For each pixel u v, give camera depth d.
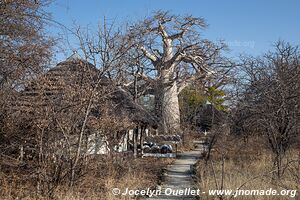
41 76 11.46
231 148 18.11
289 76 13.98
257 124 14.70
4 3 10.47
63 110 11.03
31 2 11.02
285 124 13.30
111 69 11.64
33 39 11.56
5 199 9.92
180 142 35.97
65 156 10.98
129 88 28.62
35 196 10.22
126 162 15.88
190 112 45.16
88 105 11.11
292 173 12.52
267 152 17.94
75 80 11.64
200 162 21.20
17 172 11.70
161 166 20.36
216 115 14.54
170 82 41.34
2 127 11.96
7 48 11.15
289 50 24.42
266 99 13.27
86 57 11.68
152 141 33.50
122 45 11.90
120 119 15.71
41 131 10.91
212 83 40.84
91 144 13.09
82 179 11.88
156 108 41.50
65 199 9.96
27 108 11.27
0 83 11.59
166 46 41.59
